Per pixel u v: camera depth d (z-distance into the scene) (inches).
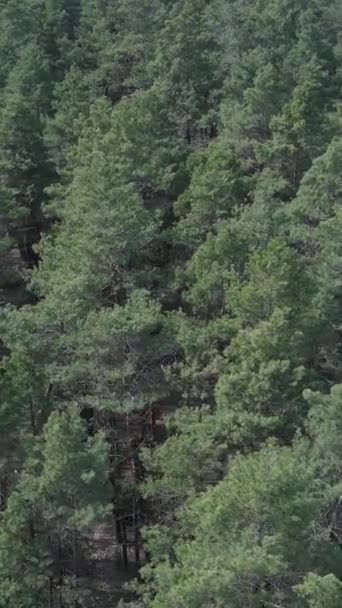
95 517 1359.5
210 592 1066.1
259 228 1852.9
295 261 1628.9
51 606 1456.7
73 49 3339.1
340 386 1302.9
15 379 1513.3
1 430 1501.0
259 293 1556.3
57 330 1656.0
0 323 1638.8
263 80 2501.2
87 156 2181.3
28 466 1422.2
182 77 2898.6
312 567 1136.2
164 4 3740.2
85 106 2691.9
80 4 3794.3
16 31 3462.1
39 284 1818.4
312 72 2659.9
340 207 1870.1
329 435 1293.1
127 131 2289.6
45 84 3016.7
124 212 1758.1
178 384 1596.9
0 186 2346.2
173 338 1619.1
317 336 1590.8
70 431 1365.7
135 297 1657.2
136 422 1831.9
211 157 2144.4
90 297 1708.9
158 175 2192.4
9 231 2433.6
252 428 1376.7
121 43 3203.7
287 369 1440.7
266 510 1102.4
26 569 1375.5
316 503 1119.0
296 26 3221.0
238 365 1482.5
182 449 1381.6
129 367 1563.7
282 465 1103.6
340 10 3403.1
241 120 2484.0
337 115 2469.2
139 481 1647.4
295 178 2357.3
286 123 2315.5
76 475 1358.3
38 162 2583.7
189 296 1754.4
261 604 1103.6
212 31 3304.6
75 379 1592.0
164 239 1972.2
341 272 1699.1
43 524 1412.4
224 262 1780.3
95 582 1579.7
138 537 1674.5
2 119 2534.5
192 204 2015.3
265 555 1051.3
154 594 1396.4
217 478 1438.2
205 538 1192.2
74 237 1828.2
